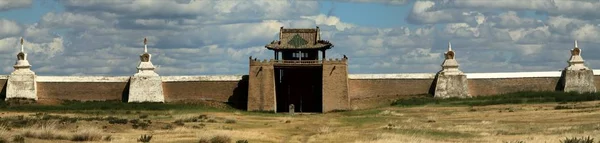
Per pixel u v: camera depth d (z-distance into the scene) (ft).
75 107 463.83
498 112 412.98
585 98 474.49
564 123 335.67
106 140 249.55
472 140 265.13
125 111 444.96
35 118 346.54
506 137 274.36
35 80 499.51
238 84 505.66
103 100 504.43
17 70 501.56
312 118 417.49
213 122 360.48
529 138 265.95
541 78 516.32
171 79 507.30
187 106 483.10
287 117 427.74
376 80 507.71
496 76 513.04
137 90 499.92
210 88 506.48
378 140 262.26
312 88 517.55
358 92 504.84
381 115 419.13
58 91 502.79
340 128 336.29
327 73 493.77
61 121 318.45
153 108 467.93
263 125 354.13
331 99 491.72
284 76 520.42
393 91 508.94
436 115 408.67
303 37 512.63
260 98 492.54
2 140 229.66
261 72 495.00
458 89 503.61
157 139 260.21
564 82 510.58
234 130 310.45
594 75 517.96
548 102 467.11
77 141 246.27
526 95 492.54
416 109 449.89
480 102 473.26
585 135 270.26
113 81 506.89
